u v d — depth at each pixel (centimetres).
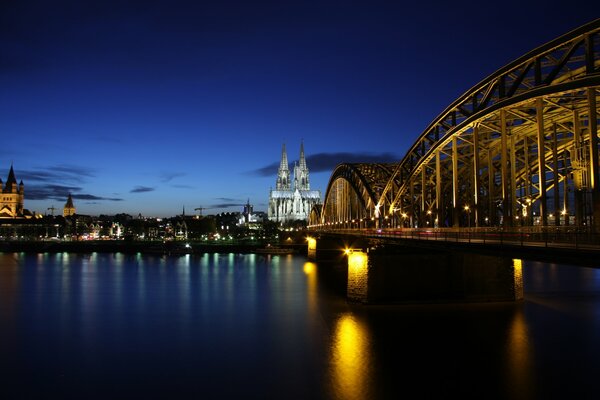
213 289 8656
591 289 7588
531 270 10438
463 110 5566
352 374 3862
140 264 14850
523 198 6781
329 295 7725
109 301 7288
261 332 5156
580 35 3697
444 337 4853
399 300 6456
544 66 4272
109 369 4006
